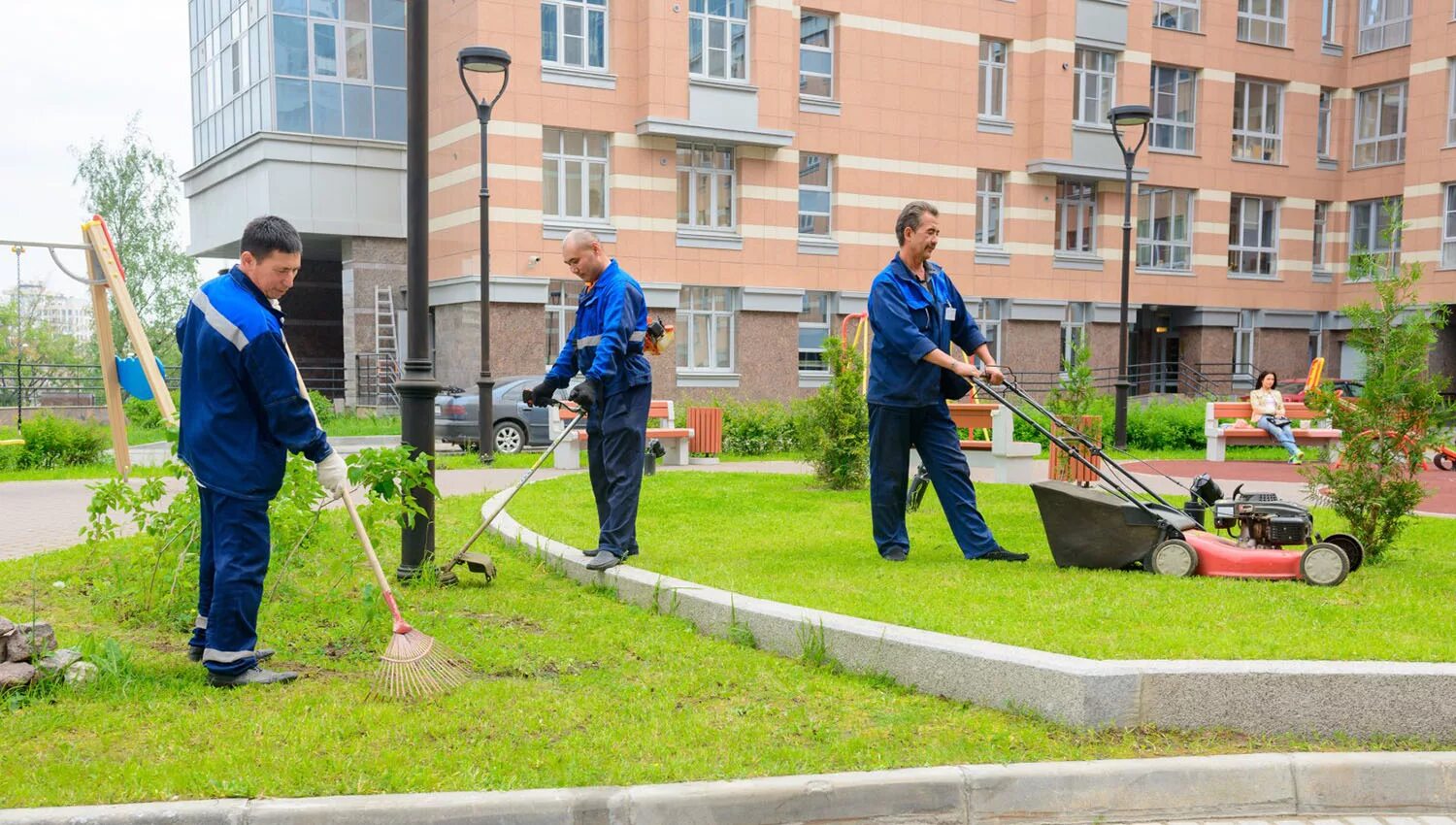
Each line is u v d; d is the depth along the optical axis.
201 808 3.23
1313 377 19.59
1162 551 6.13
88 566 6.67
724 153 25.47
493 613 5.75
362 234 25.75
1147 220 31.06
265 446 4.56
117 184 39.16
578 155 23.89
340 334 31.22
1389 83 32.94
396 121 26.17
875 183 27.02
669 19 23.77
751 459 17.27
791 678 4.58
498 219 22.75
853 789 3.46
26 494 11.55
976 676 4.27
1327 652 4.36
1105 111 29.77
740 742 3.84
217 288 4.52
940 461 6.89
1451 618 5.05
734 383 25.50
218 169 27.77
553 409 15.27
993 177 28.88
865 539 7.82
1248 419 17.83
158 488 5.80
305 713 4.09
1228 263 32.25
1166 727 4.00
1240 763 3.66
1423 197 31.23
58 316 43.22
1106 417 19.25
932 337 6.82
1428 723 4.01
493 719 4.05
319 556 6.49
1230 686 4.00
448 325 24.66
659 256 24.48
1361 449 6.85
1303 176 33.19
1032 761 3.68
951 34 27.70
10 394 24.78
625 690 4.40
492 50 15.45
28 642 4.41
